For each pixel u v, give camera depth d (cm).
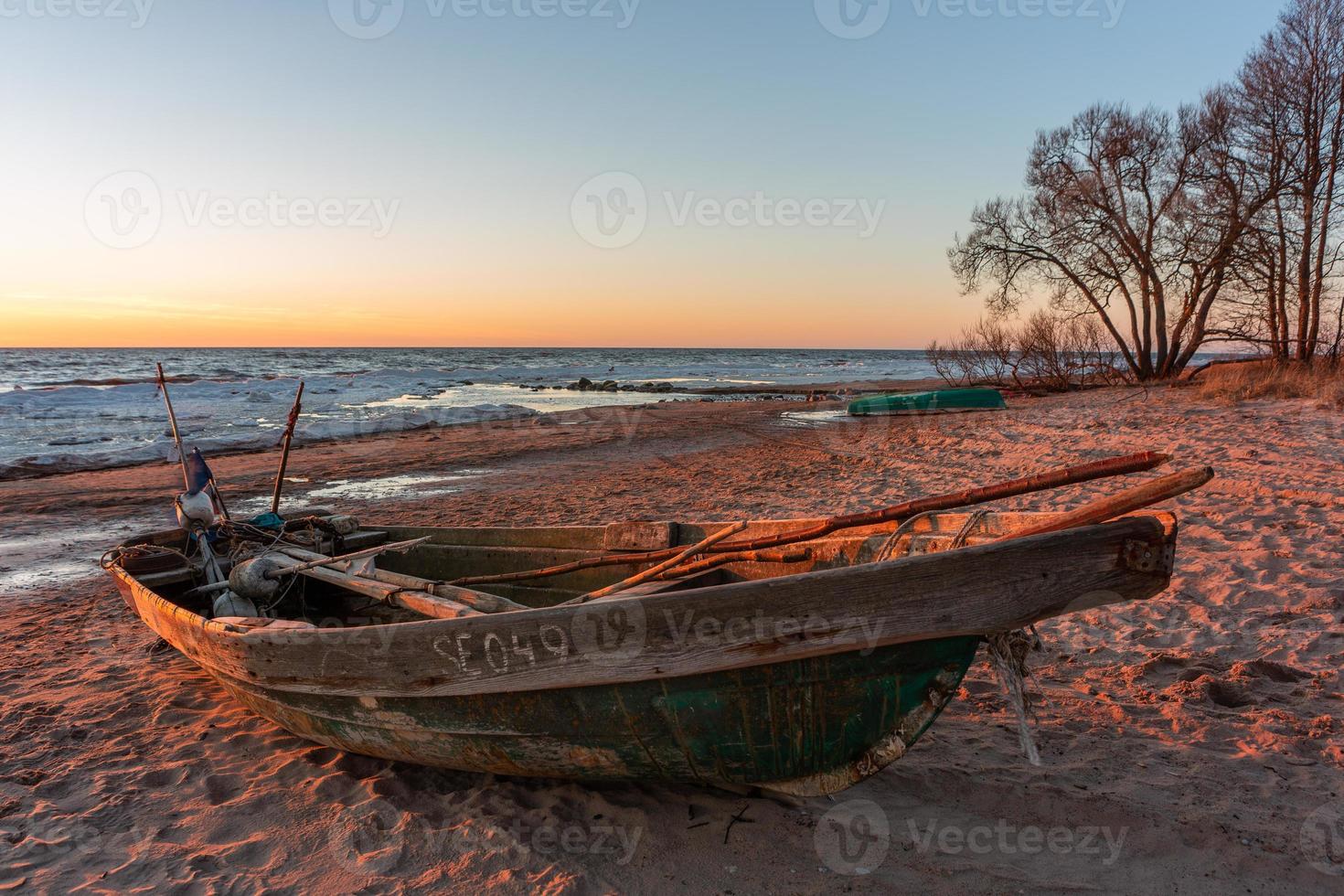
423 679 352
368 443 2009
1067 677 493
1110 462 316
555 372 6266
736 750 327
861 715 316
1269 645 505
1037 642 328
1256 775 366
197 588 571
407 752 388
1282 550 668
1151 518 296
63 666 588
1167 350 2627
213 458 1767
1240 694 450
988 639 316
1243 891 293
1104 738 410
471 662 339
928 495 1070
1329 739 392
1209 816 336
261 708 445
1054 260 2742
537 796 382
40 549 983
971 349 2988
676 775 347
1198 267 2427
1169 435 1341
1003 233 2802
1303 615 542
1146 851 318
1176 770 375
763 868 322
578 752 345
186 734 468
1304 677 462
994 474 1180
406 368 6706
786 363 9450
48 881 324
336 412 2773
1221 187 2300
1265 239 2236
